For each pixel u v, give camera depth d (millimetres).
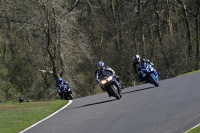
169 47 160625
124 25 173125
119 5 179125
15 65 155625
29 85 156250
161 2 177750
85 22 172500
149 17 174750
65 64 137625
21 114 59531
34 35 136375
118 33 171125
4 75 157500
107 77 59125
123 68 168750
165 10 180750
